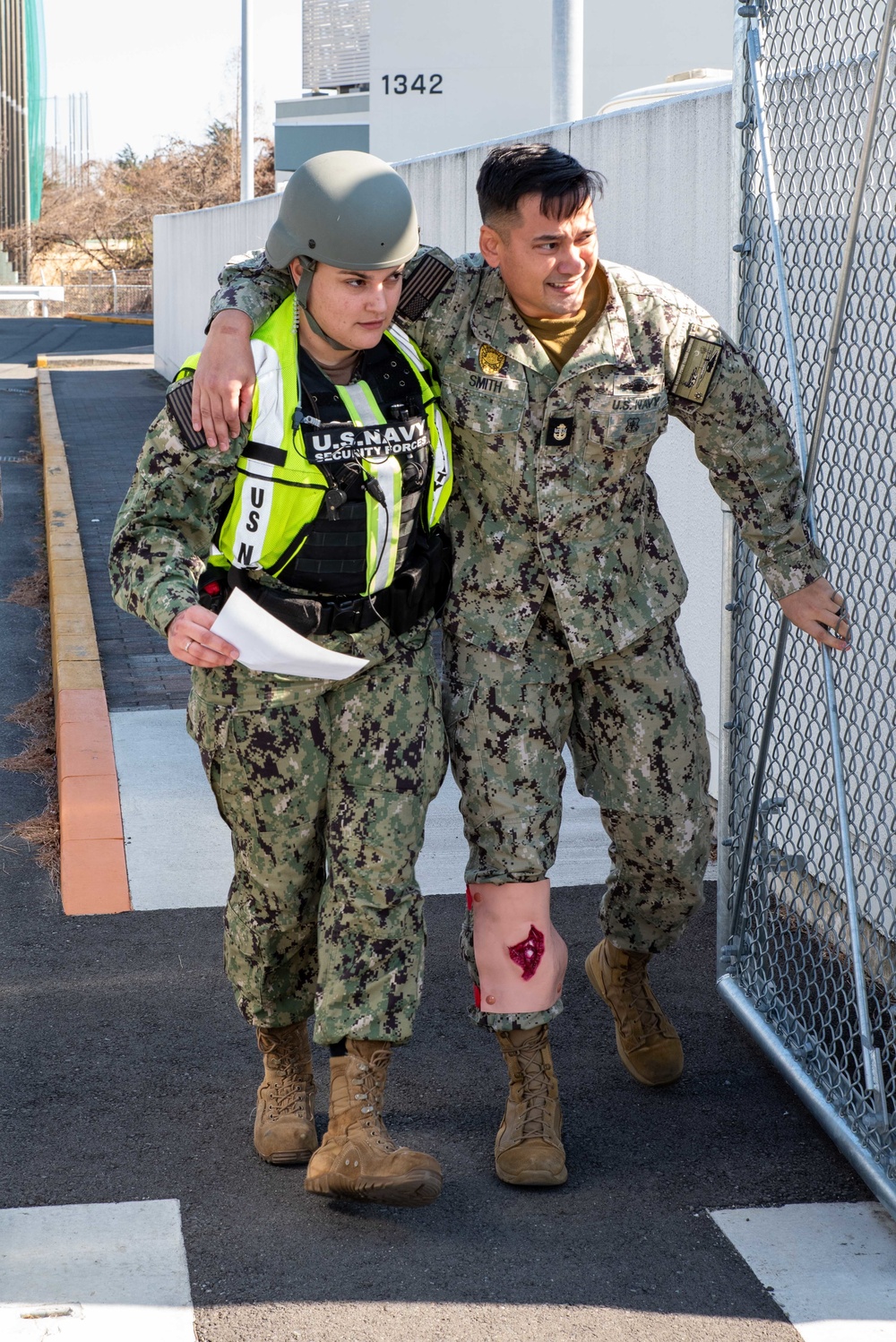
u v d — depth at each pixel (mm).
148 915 4141
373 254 2447
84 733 5605
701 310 2742
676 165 4809
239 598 2508
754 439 2777
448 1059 3371
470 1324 2422
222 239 16875
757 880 3541
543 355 2648
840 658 3623
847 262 2916
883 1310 2467
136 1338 2367
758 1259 2611
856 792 3500
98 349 31781
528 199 2498
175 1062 3340
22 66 68438
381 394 2598
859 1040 3232
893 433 3238
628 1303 2480
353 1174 2619
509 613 2785
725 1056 3385
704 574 4941
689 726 2883
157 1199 2787
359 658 2623
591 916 4133
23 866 4551
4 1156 2938
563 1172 2830
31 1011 3576
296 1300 2480
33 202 68812
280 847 2725
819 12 3195
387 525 2582
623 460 2693
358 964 2674
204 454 2502
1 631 7789
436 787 2758
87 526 10266
